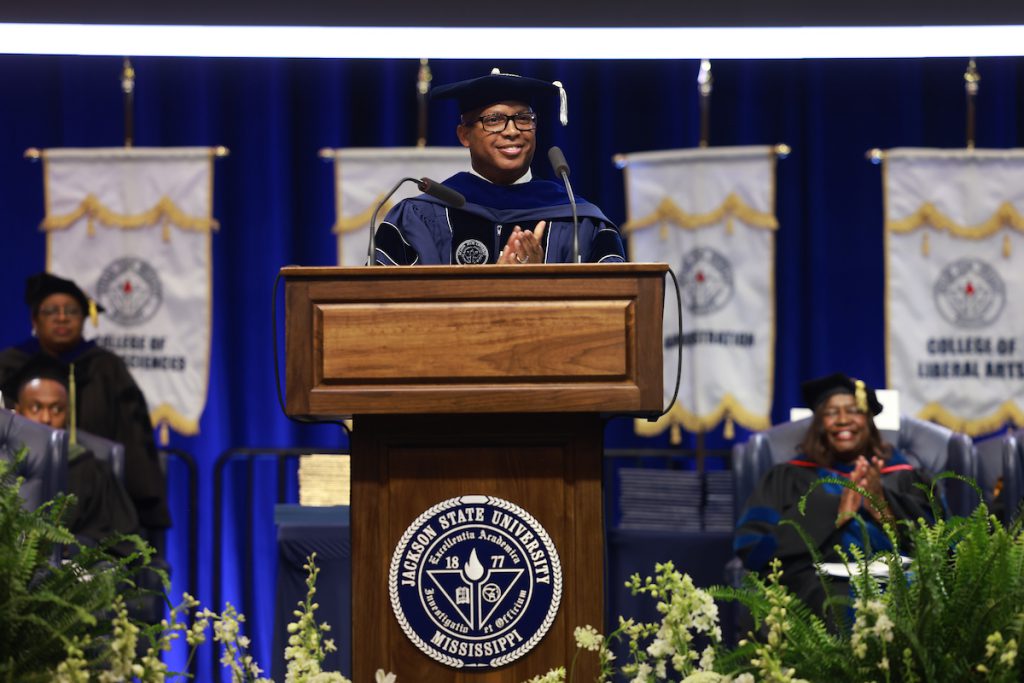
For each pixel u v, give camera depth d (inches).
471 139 447.2
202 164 928.3
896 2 399.2
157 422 916.0
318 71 1009.5
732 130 1006.4
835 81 1004.6
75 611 317.4
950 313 910.4
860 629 305.4
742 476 735.7
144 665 313.0
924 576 307.9
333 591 687.1
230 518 995.9
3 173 1008.2
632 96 1005.2
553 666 320.5
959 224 912.3
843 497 671.1
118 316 922.1
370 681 319.6
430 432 323.3
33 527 327.0
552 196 442.9
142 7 399.5
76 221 927.0
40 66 1013.2
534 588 321.4
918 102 994.7
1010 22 397.4
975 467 748.0
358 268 310.3
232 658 329.4
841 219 1008.2
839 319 1007.6
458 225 434.9
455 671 321.1
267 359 1003.3
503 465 323.3
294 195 1015.6
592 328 309.4
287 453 877.2
